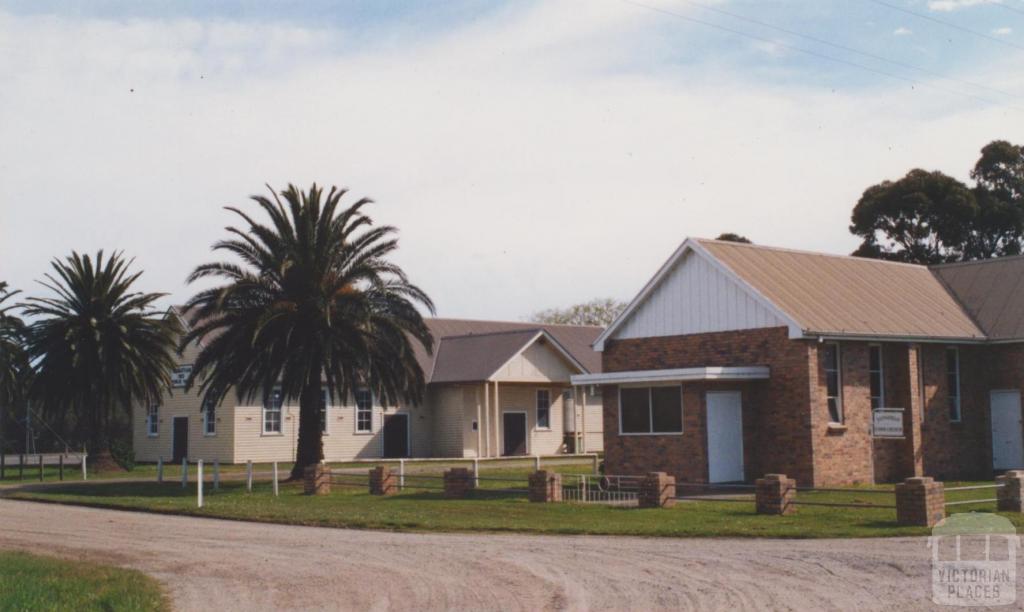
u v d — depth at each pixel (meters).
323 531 21.08
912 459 31.22
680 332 31.84
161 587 14.50
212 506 26.58
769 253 33.06
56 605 12.99
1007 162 62.00
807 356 28.72
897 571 13.96
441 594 13.35
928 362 32.84
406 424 51.28
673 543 17.72
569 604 12.43
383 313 34.66
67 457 56.66
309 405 35.53
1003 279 36.06
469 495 28.00
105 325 44.56
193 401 49.06
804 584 13.20
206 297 33.66
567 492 27.27
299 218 33.91
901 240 62.78
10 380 45.50
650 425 30.73
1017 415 33.91
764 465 29.53
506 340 51.94
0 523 23.61
